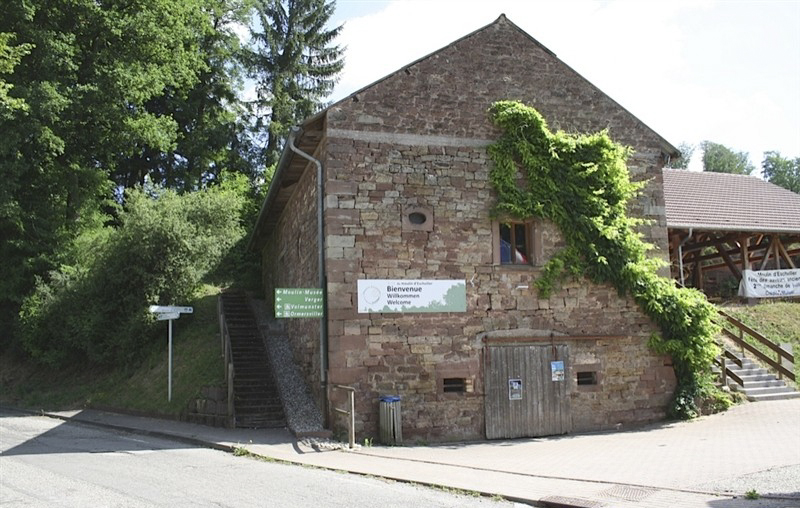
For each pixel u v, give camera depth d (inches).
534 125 584.4
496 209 561.3
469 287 551.2
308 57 1549.0
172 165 1422.2
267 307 906.7
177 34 1051.9
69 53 901.2
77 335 828.0
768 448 424.8
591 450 462.0
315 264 571.8
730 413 589.9
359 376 514.9
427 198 551.2
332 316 515.5
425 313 536.1
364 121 546.0
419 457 437.7
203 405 601.0
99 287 821.2
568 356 569.6
